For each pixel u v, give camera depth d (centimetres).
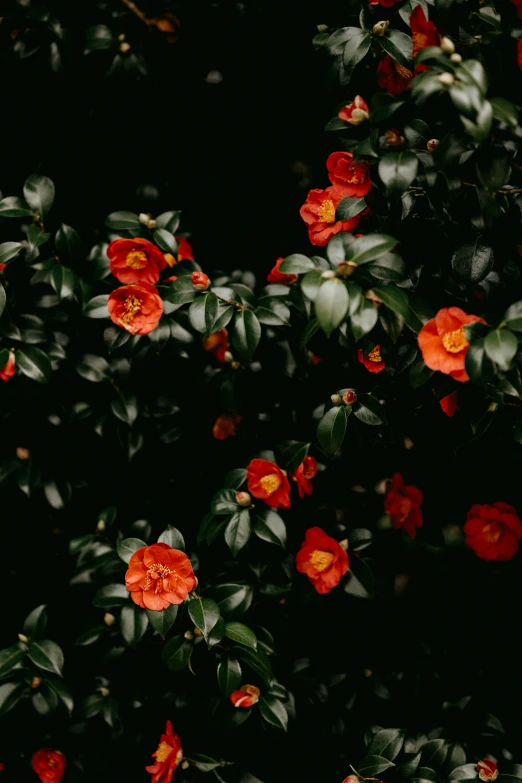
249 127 248
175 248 225
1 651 224
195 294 216
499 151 203
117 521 240
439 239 214
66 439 238
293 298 220
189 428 241
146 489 243
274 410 237
